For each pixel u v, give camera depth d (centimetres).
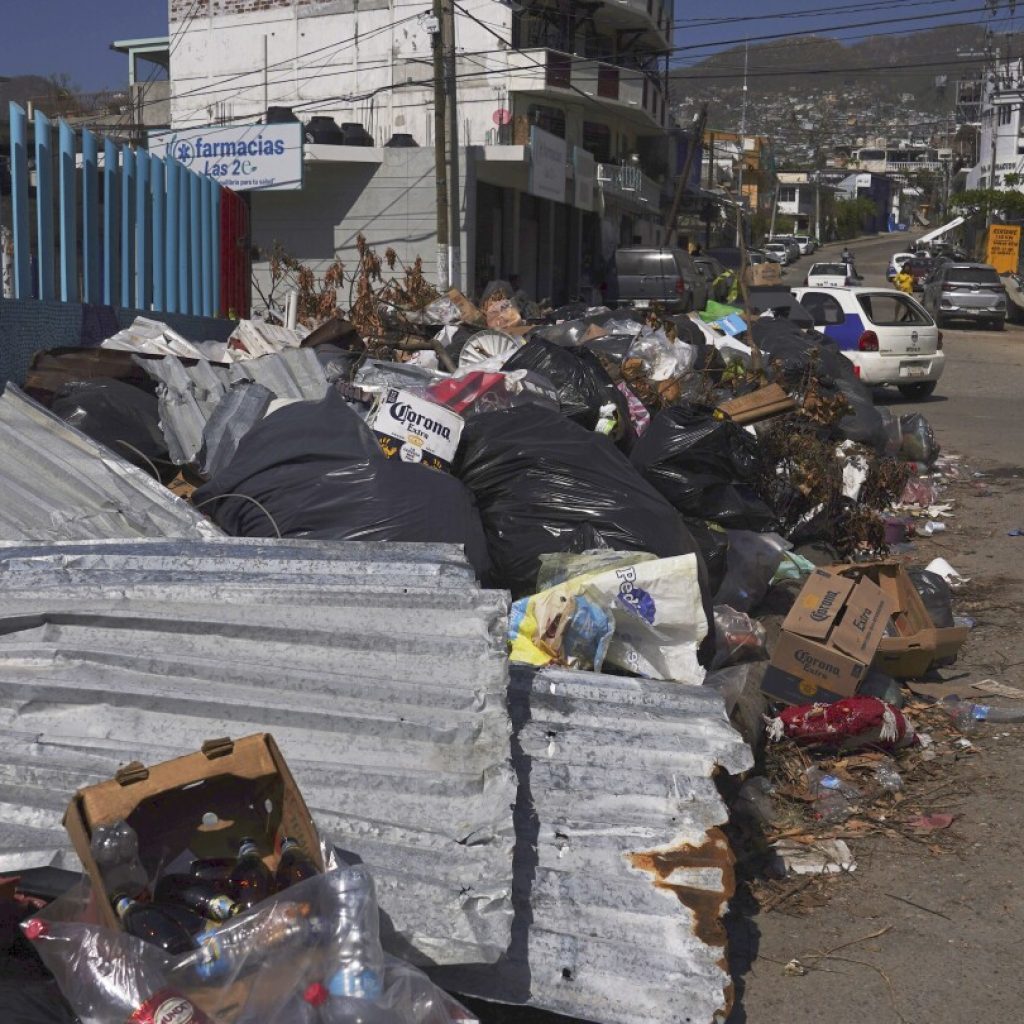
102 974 233
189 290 1036
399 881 292
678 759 360
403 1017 241
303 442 511
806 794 470
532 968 298
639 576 449
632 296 2444
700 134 3647
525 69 3127
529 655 431
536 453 550
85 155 826
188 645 358
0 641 357
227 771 269
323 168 2242
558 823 335
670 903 315
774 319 1413
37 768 316
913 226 12025
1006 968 358
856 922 383
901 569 601
